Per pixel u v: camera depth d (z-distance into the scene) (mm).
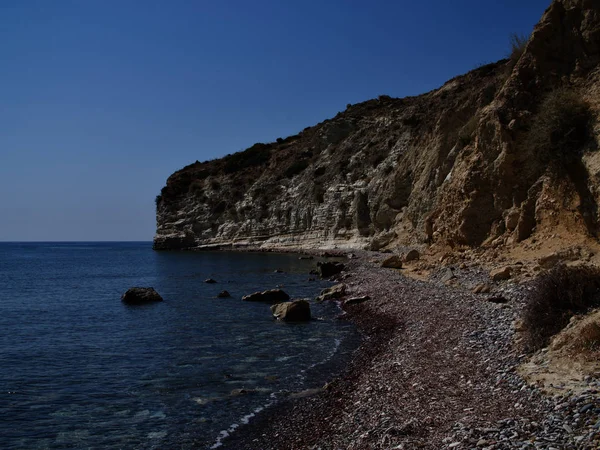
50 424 10375
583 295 10016
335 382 11953
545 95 22609
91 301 30188
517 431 6352
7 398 11977
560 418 6477
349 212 63719
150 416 10703
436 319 15531
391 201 54500
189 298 29609
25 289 37969
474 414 7418
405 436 7184
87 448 9258
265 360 14938
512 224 22234
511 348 10289
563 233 18234
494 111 24516
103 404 11500
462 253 24234
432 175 43438
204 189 98125
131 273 51250
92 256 102000
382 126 70188
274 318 21953
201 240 92250
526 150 22234
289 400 11172
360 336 17219
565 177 18766
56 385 12977
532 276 16391
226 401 11422
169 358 15523
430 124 51031
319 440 8336
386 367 11930
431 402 8500
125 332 19859
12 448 9281
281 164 90312
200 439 9438
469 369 9875
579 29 22422
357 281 30109
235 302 27391
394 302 20812
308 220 72500
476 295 16922
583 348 8406
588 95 19672
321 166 76875
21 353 16469
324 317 21625
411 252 33062
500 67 49031
